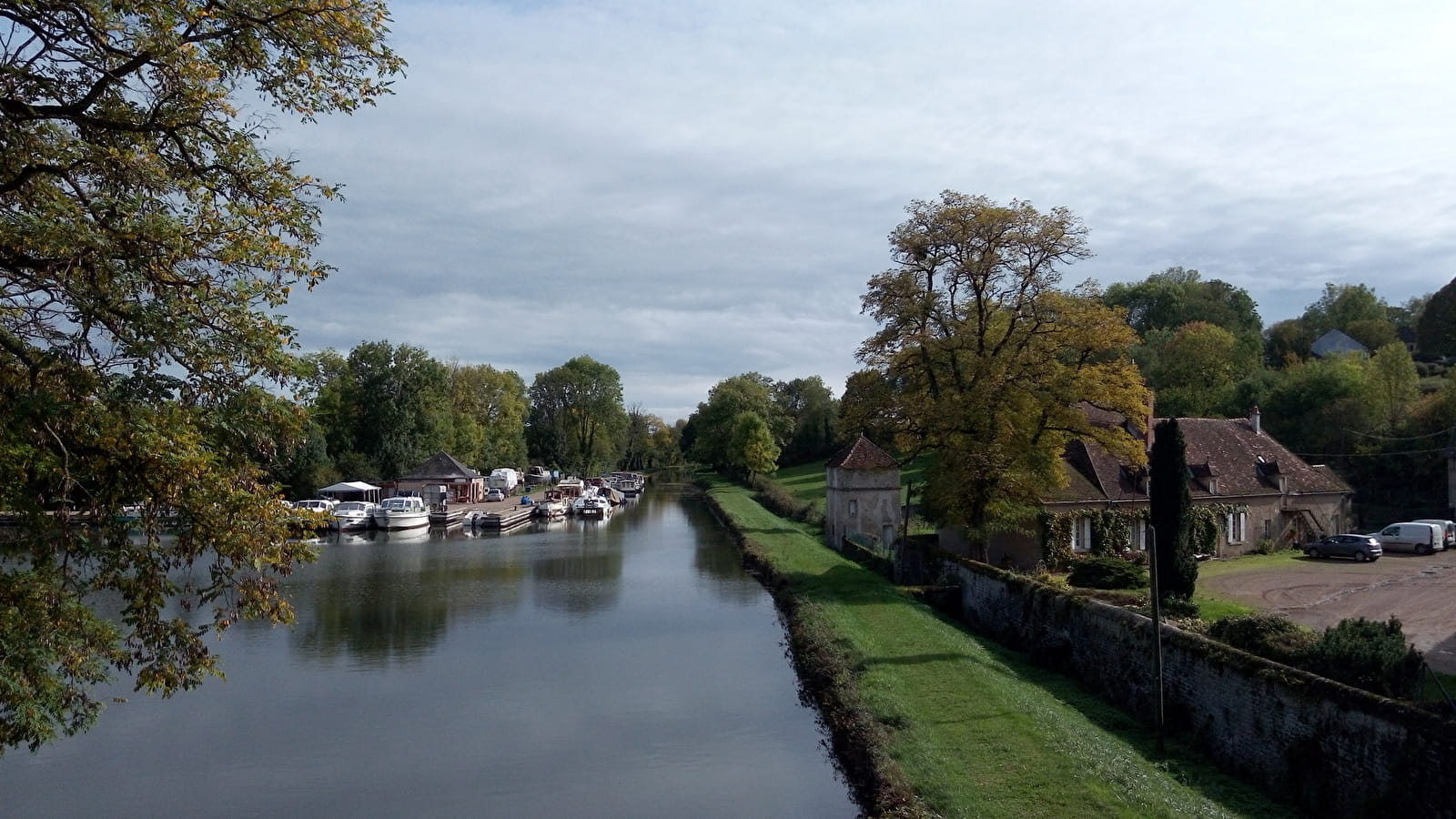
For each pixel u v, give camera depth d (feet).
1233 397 229.45
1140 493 137.80
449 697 78.84
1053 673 80.43
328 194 37.68
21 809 56.18
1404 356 203.21
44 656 33.17
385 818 54.60
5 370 29.94
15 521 31.27
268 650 95.66
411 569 153.38
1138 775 51.01
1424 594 104.17
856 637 86.12
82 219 30.45
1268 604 101.35
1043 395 114.73
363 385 276.41
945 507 117.29
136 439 30.53
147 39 32.04
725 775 60.75
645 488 429.79
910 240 118.11
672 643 98.63
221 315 33.37
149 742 67.82
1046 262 117.50
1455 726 42.14
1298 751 50.34
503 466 361.51
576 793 58.08
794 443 400.67
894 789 50.06
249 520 34.50
